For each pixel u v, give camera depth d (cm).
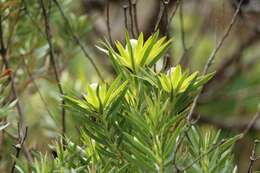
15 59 186
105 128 124
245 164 251
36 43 188
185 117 131
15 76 180
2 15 175
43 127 199
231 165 125
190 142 127
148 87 126
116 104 122
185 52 169
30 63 187
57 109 196
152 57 126
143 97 125
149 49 125
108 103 122
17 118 174
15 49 186
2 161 172
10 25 180
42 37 187
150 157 120
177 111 125
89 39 242
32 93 199
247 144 256
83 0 238
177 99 124
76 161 125
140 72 125
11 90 165
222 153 127
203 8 280
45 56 194
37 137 200
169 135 124
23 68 187
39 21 187
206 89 283
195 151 126
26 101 201
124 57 125
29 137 198
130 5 153
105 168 121
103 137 124
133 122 121
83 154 128
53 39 194
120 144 124
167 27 154
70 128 181
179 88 123
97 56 250
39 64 193
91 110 123
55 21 196
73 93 127
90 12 239
